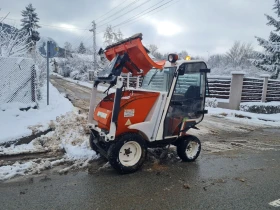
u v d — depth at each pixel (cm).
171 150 523
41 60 1261
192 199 313
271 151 558
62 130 604
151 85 480
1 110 677
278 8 1556
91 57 4056
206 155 512
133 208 286
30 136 533
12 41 870
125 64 393
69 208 281
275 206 302
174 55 415
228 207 296
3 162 418
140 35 358
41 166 400
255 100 1315
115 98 362
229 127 832
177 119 440
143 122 402
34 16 3666
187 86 446
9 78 709
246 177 396
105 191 327
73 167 407
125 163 388
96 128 416
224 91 1303
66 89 1988
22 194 311
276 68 1480
